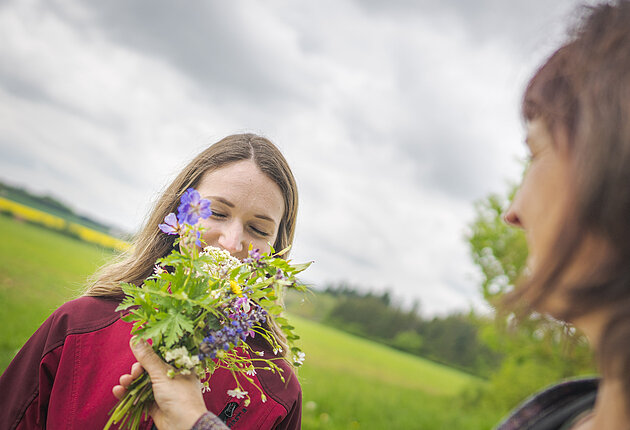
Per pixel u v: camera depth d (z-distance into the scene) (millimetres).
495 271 8984
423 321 48438
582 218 643
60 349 1578
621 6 721
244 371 1514
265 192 1726
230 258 1329
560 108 710
